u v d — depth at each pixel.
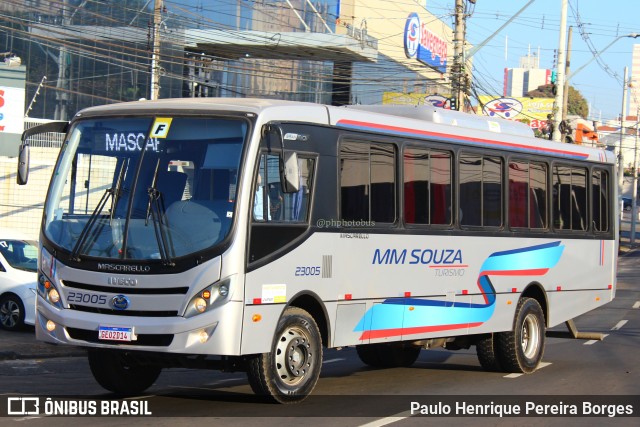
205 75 44.53
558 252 15.62
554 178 15.59
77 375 13.38
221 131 9.95
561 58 42.22
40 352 15.42
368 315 11.51
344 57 45.28
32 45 39.34
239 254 9.58
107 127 10.36
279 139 10.05
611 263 17.30
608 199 17.28
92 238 9.91
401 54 54.09
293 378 10.41
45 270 10.17
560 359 16.81
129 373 11.15
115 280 9.69
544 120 58.53
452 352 17.92
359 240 11.34
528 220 14.85
